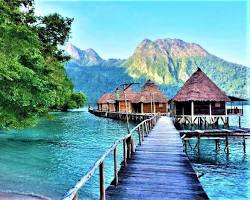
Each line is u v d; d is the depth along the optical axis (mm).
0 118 17766
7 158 22656
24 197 13789
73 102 100750
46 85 19047
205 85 43781
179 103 45250
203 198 8922
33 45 18781
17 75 15844
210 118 45500
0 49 16484
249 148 31891
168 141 19812
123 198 8883
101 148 28672
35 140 32938
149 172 11828
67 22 31250
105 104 95625
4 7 18141
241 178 20328
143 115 56281
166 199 8828
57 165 21031
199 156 27016
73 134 39844
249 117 95188
